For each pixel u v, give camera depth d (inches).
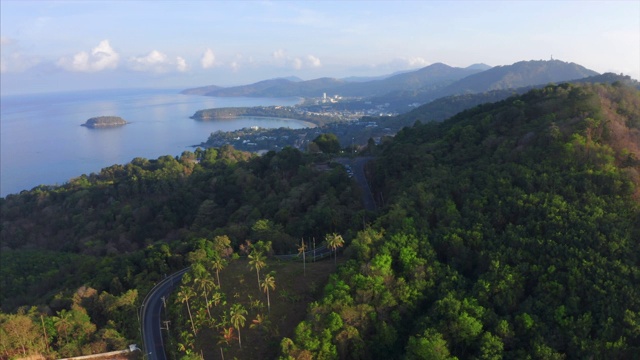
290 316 3609.7
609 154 3971.5
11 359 3410.4
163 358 3535.9
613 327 2746.1
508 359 2822.3
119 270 4815.5
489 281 3206.2
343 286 3408.0
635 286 2883.9
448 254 3676.2
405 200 4377.5
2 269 6717.5
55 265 6815.9
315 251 4694.9
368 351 3186.5
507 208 3745.1
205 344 3486.7
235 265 4475.9
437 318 3100.4
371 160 7480.3
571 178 3784.5
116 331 3784.5
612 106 5024.6
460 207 4136.3
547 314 2952.8
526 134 4616.1
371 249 3730.3
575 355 2741.1
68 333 3698.3
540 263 3255.4
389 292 3336.6
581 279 3021.7
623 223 3297.2
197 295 3978.8
